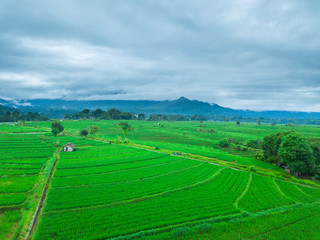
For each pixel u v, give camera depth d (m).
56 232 27.53
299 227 30.50
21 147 93.44
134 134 178.12
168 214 33.84
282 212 35.94
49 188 44.47
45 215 32.44
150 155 85.88
